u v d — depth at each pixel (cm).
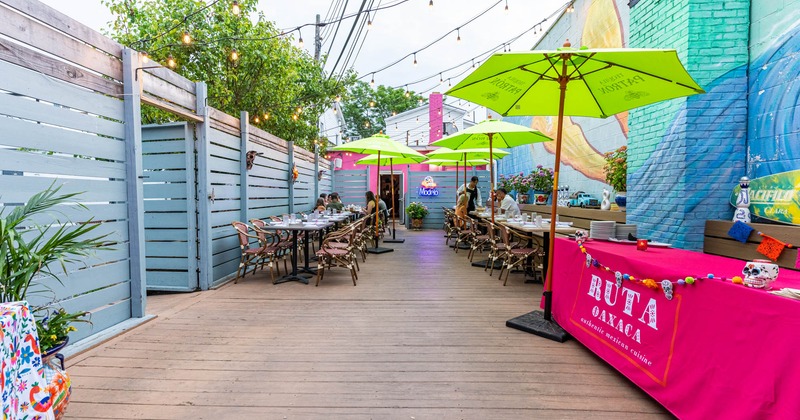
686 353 203
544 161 950
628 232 357
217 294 490
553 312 360
